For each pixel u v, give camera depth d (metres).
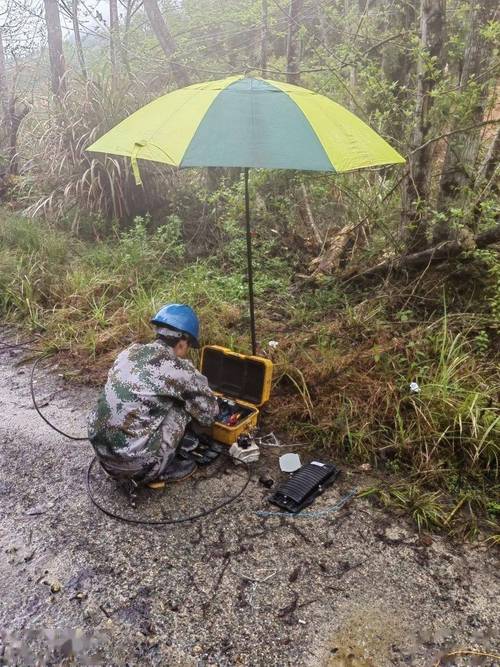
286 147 2.14
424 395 3.02
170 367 2.45
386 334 3.63
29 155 6.91
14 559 2.25
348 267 4.50
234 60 8.23
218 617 2.01
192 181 6.00
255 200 5.07
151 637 1.93
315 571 2.21
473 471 2.74
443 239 3.96
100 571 2.19
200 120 2.25
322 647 1.90
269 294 4.56
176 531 2.41
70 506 2.55
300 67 5.68
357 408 3.09
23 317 4.57
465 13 3.86
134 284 4.73
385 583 2.16
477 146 3.72
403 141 4.15
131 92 6.07
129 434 2.38
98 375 3.74
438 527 2.45
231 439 2.90
